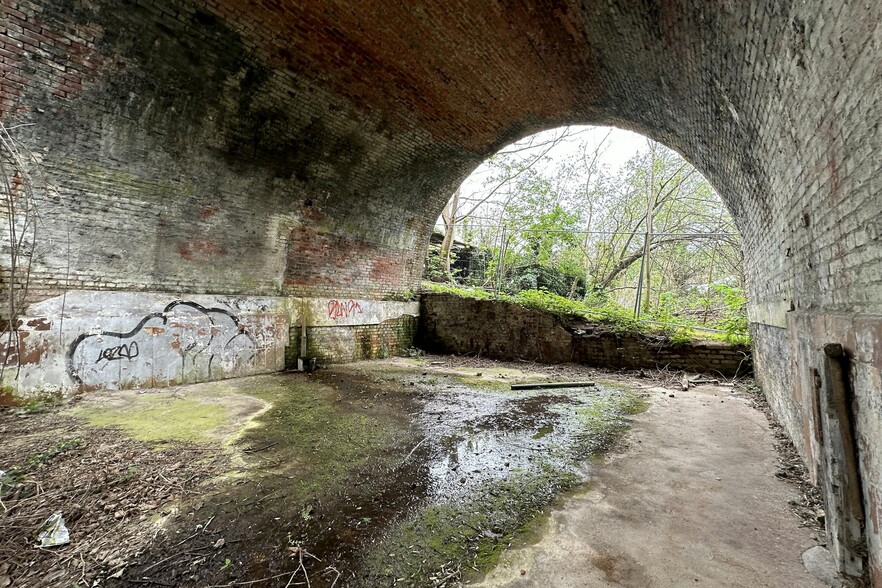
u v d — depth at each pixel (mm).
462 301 10648
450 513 2697
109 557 2154
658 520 2625
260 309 7328
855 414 2037
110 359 5453
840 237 2248
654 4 3730
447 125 8109
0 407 4512
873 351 1785
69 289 5094
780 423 4574
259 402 5402
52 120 4586
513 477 3268
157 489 2898
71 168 4891
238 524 2512
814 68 2217
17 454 3393
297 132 6742
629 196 16297
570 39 5289
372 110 7074
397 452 3756
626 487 3105
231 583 1994
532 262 14500
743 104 3557
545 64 6098
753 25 2701
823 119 2275
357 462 3506
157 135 5426
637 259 15188
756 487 3098
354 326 9219
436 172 9664
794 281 3361
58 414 4520
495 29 5426
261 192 7035
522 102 7465
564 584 2004
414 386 6699
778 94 2807
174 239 6094
